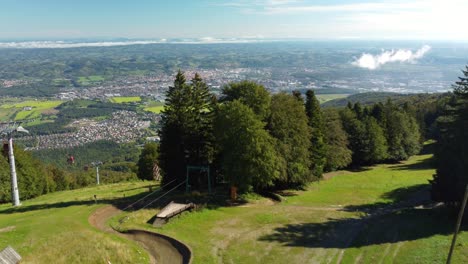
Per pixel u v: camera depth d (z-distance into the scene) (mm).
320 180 66188
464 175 40094
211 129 51594
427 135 123062
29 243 29453
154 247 32062
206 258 29531
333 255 30438
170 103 51938
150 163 93375
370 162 88375
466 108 42562
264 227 37188
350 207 47531
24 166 70812
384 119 90625
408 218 40219
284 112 51844
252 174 45062
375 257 29578
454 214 40438
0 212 44031
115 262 27938
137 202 44156
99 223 37656
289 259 29719
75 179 105375
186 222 37625
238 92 51375
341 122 82938
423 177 69625
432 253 29422
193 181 52156
